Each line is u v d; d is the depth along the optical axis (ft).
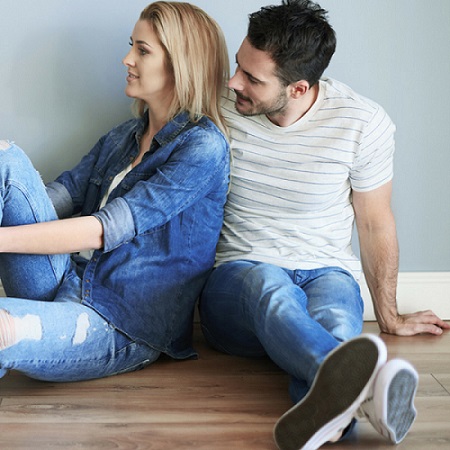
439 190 8.58
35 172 6.55
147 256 6.73
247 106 6.91
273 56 6.61
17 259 6.48
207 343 7.82
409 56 8.29
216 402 6.26
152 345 6.80
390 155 7.28
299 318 5.90
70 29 8.02
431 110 8.41
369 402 5.17
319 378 5.24
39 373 6.19
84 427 5.74
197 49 6.85
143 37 6.88
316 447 5.37
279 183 7.13
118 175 7.35
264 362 7.26
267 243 7.28
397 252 7.65
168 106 7.04
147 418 5.92
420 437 5.67
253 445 5.51
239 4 8.05
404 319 8.12
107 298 6.57
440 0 8.22
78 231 6.29
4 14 7.95
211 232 7.07
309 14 6.70
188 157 6.64
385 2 8.16
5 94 8.10
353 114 7.00
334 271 7.30
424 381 6.77
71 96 8.16
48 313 6.10
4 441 5.48
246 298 6.42
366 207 7.47
